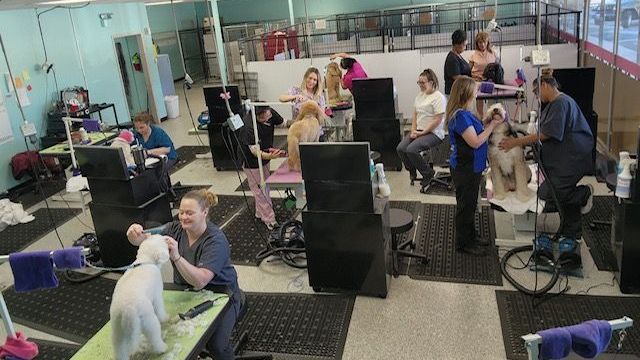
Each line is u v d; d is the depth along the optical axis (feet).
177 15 43.32
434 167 18.67
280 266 13.06
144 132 17.15
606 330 5.40
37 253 6.65
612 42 17.49
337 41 29.25
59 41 24.14
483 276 11.70
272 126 15.05
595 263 11.84
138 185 12.78
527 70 21.56
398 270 12.19
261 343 10.08
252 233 14.98
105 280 13.32
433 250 13.00
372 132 18.69
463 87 11.37
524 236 12.88
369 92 18.13
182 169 21.88
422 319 10.39
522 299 10.75
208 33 42.16
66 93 23.84
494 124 11.40
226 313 7.68
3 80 21.13
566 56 21.74
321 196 10.67
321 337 10.12
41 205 19.60
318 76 17.26
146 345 6.34
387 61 23.89
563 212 11.58
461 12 35.04
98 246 13.85
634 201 10.07
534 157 11.82
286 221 14.52
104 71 27.43
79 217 18.15
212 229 8.31
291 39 28.96
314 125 13.84
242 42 27.30
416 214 15.10
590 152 11.27
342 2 41.81
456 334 9.86
